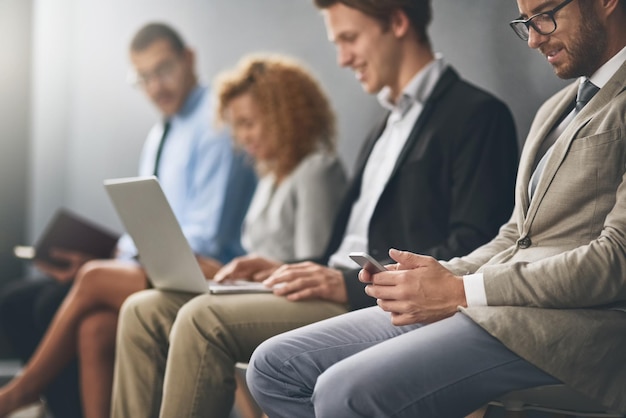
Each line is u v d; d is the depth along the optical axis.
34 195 5.36
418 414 1.65
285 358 1.90
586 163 1.74
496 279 1.71
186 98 4.20
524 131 3.09
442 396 1.65
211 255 3.76
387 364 1.65
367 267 1.79
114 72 5.27
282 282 2.28
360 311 2.02
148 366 2.39
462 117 2.45
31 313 3.70
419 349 1.67
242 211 3.83
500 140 2.43
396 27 2.62
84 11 5.40
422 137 2.48
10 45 5.36
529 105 3.08
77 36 5.45
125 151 5.21
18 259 5.32
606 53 1.81
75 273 3.55
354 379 1.65
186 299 2.41
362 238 2.63
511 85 3.14
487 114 2.44
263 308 2.20
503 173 2.41
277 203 3.21
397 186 2.48
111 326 2.95
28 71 5.38
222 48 4.64
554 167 1.78
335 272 2.29
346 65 2.70
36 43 5.39
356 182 2.71
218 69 4.67
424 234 2.43
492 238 2.35
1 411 2.95
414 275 1.75
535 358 1.64
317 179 3.15
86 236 3.58
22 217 5.35
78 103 5.45
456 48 3.34
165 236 2.26
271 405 1.93
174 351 2.15
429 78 2.59
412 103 2.60
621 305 1.72
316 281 2.26
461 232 2.34
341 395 1.65
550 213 1.78
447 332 1.68
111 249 3.60
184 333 2.15
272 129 3.27
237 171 3.82
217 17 4.67
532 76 3.07
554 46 1.82
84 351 2.94
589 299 1.65
